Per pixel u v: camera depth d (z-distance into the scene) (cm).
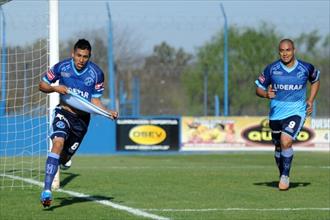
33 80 3412
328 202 2323
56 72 2138
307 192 2627
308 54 10069
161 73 9594
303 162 4897
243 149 6419
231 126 6419
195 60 9906
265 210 2122
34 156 4309
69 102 2105
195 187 2808
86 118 2167
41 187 2748
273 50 9325
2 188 2716
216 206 2209
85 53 2111
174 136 6391
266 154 6150
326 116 7256
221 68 9444
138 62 11212
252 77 8581
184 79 9562
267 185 2897
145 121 6362
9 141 4209
